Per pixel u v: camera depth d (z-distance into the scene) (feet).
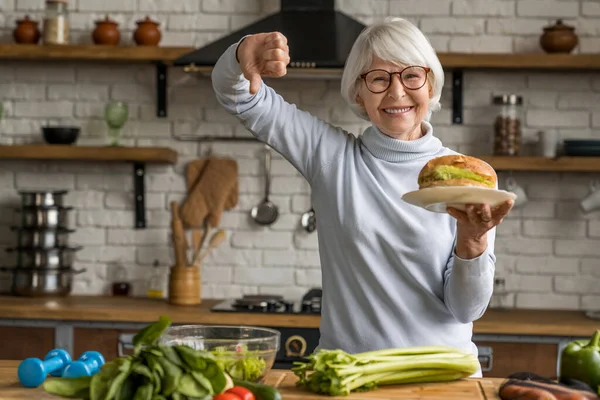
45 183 15.67
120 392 5.20
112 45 14.84
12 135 15.71
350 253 7.74
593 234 15.12
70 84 15.65
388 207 7.64
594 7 15.17
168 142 15.53
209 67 13.64
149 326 5.42
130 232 15.58
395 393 6.17
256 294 15.39
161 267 15.48
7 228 15.74
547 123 15.23
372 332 7.66
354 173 7.86
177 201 15.52
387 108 7.63
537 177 15.21
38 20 15.71
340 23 13.99
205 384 5.22
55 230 14.96
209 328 6.45
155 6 15.51
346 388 6.02
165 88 15.48
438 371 6.52
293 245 15.42
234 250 15.48
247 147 15.46
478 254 6.72
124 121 15.01
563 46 14.46
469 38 15.25
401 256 7.56
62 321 13.64
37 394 6.15
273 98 8.10
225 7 15.44
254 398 5.67
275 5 15.34
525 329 13.08
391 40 7.48
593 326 13.05
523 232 15.20
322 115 15.31
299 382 6.29
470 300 6.99
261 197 15.48
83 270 15.16
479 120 15.25
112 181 15.64
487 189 5.93
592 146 14.07
